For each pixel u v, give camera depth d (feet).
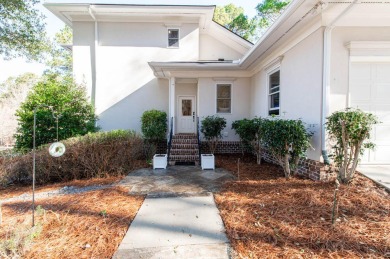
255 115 31.81
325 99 16.24
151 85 36.88
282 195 13.85
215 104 33.60
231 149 33.71
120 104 36.58
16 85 71.87
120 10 34.32
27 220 11.32
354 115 13.85
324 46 16.20
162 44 36.81
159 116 33.17
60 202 14.23
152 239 9.59
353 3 13.52
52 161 20.70
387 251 8.18
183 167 24.73
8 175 20.34
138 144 24.95
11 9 32.65
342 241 8.80
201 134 33.53
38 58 39.60
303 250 8.34
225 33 37.76
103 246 9.07
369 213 10.94
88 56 36.29
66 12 34.81
